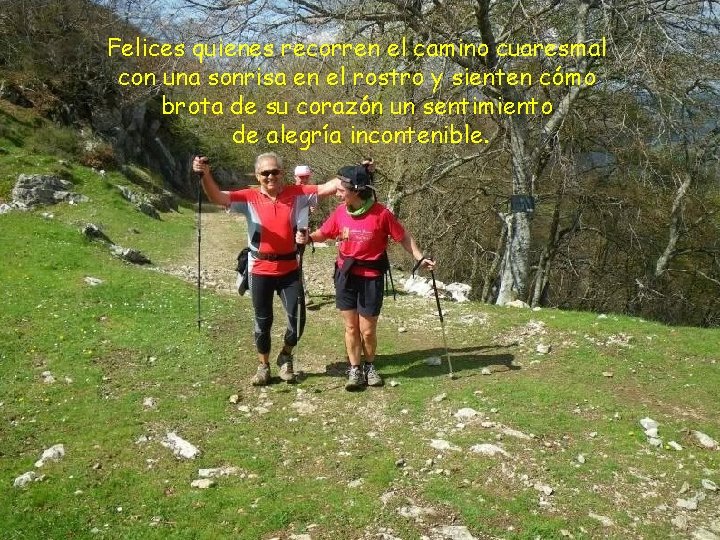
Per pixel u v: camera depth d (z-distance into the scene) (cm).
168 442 505
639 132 1282
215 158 3894
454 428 539
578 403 605
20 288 941
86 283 1000
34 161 2364
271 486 441
